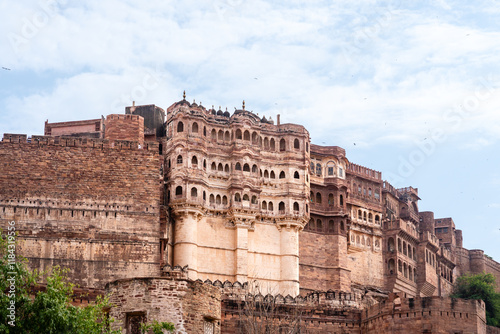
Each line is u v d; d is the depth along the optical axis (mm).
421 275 154625
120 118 122062
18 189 107938
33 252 105250
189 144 123750
